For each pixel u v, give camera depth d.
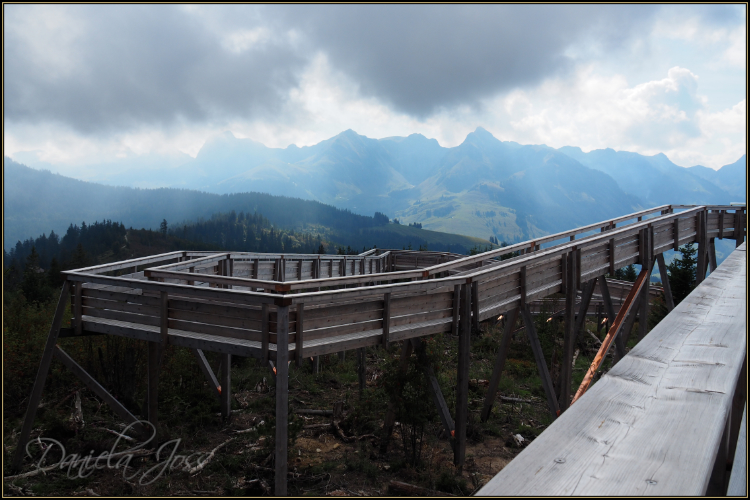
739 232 17.45
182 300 7.57
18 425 9.27
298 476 7.81
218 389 10.40
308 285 6.57
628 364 1.74
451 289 8.50
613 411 1.37
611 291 21.64
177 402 10.51
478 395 12.90
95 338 11.43
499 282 9.20
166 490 7.29
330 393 12.52
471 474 8.39
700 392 1.47
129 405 10.42
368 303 7.43
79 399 10.15
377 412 10.59
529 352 17.48
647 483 0.99
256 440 9.19
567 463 1.10
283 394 6.37
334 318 7.06
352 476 8.02
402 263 24.08
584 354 18.70
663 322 2.32
